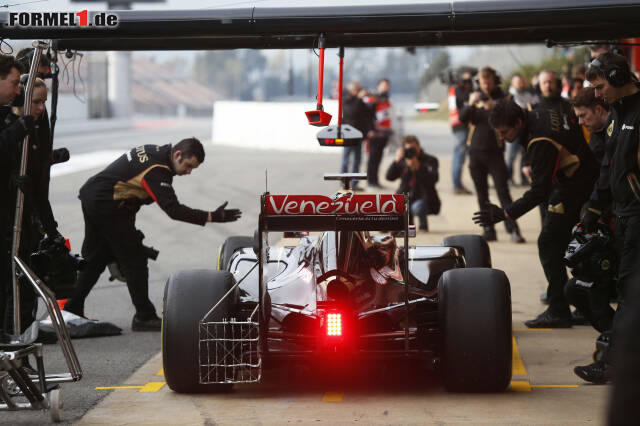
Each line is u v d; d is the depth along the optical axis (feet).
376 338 58.95
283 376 65.62
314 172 236.43
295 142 332.60
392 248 67.72
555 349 73.92
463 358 57.36
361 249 62.18
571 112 79.30
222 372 58.95
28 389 53.52
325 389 61.57
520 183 201.67
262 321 56.18
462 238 79.05
